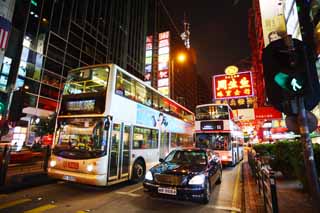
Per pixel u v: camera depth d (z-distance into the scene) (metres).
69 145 7.40
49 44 21.52
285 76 2.69
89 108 7.52
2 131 8.52
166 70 49.88
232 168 14.11
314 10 7.74
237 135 17.44
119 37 34.66
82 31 26.22
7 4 16.34
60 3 23.33
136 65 40.22
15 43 18.52
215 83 20.09
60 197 6.32
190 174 5.81
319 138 11.93
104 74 7.81
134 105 9.02
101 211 5.14
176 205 5.72
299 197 5.73
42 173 9.09
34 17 20.36
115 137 7.51
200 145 14.03
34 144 18.20
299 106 2.62
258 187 6.45
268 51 2.90
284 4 18.91
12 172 9.51
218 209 5.44
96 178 6.54
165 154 11.88
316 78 2.62
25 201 5.88
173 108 14.13
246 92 18.61
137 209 5.34
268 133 28.30
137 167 8.80
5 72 17.53
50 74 21.42
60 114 8.07
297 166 6.50
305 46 2.69
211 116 14.38
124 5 37.38
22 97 8.02
